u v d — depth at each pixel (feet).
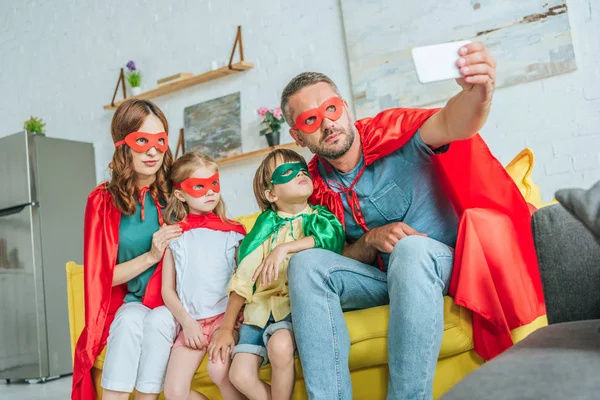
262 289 5.22
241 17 12.15
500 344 4.55
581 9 8.67
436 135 4.75
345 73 10.77
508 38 9.09
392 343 4.25
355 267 4.74
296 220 5.35
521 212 4.88
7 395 10.30
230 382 5.07
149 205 6.21
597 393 2.07
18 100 15.85
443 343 4.58
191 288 5.64
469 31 9.38
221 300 5.66
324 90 5.10
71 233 13.01
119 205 6.02
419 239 4.48
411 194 5.11
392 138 5.00
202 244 5.82
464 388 2.39
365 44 10.36
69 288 6.94
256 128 11.87
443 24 9.60
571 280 3.19
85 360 5.62
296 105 5.14
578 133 8.70
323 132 5.05
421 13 9.80
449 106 4.50
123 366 5.33
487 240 4.58
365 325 4.70
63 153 13.20
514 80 9.08
